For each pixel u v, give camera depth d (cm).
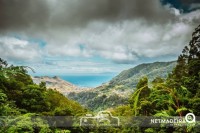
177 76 2341
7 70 603
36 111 2464
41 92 2766
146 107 1612
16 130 627
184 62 2384
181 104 825
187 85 1222
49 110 2642
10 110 657
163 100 781
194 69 1731
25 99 2461
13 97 2406
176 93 812
